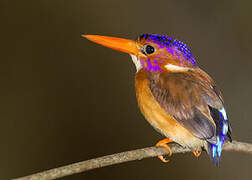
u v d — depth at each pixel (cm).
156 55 734
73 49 1266
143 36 751
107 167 1090
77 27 1291
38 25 1286
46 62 1255
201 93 695
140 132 1173
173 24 1273
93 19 1302
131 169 1102
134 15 1298
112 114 1195
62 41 1273
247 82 1183
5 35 1267
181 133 700
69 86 1227
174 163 1109
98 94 1216
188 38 1252
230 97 1169
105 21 1303
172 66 735
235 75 1198
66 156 1149
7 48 1258
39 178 570
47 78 1237
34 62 1249
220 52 1223
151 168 1107
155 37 739
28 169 1131
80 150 1154
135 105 1204
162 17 1288
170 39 739
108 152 1151
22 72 1238
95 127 1177
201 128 678
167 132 709
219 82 1191
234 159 1095
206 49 1230
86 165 604
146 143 1158
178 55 730
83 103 1208
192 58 745
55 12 1299
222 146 711
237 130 1129
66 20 1298
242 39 1223
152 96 712
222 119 693
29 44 1269
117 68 1239
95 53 1253
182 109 690
